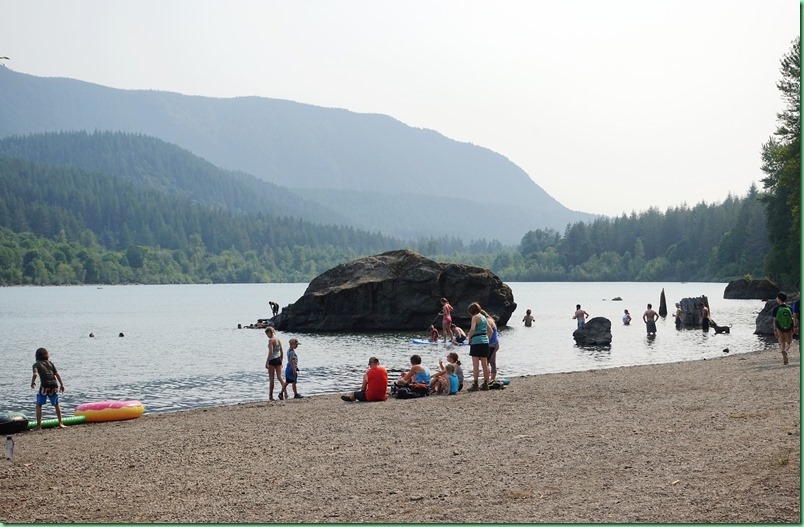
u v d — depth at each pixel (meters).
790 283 98.25
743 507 9.55
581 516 9.73
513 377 28.45
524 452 13.74
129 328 72.81
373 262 62.78
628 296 149.25
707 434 14.21
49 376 20.97
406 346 47.47
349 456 14.29
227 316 94.25
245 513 10.85
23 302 141.88
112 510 11.38
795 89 73.25
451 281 61.22
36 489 12.88
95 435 18.69
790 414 15.77
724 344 45.38
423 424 17.56
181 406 26.52
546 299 136.38
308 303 61.59
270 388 26.14
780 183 82.06
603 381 24.52
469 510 10.34
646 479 11.24
